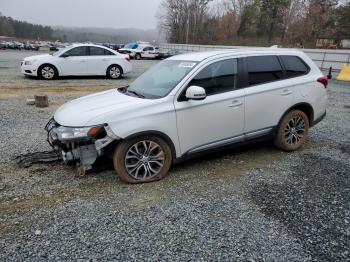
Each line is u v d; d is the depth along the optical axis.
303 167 4.92
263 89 5.02
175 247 2.96
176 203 3.75
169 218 3.43
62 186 4.12
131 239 3.07
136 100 4.32
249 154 5.46
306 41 46.41
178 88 4.37
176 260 2.79
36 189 4.04
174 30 77.69
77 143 4.11
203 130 4.55
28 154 5.05
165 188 4.14
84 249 2.92
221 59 4.76
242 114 4.84
